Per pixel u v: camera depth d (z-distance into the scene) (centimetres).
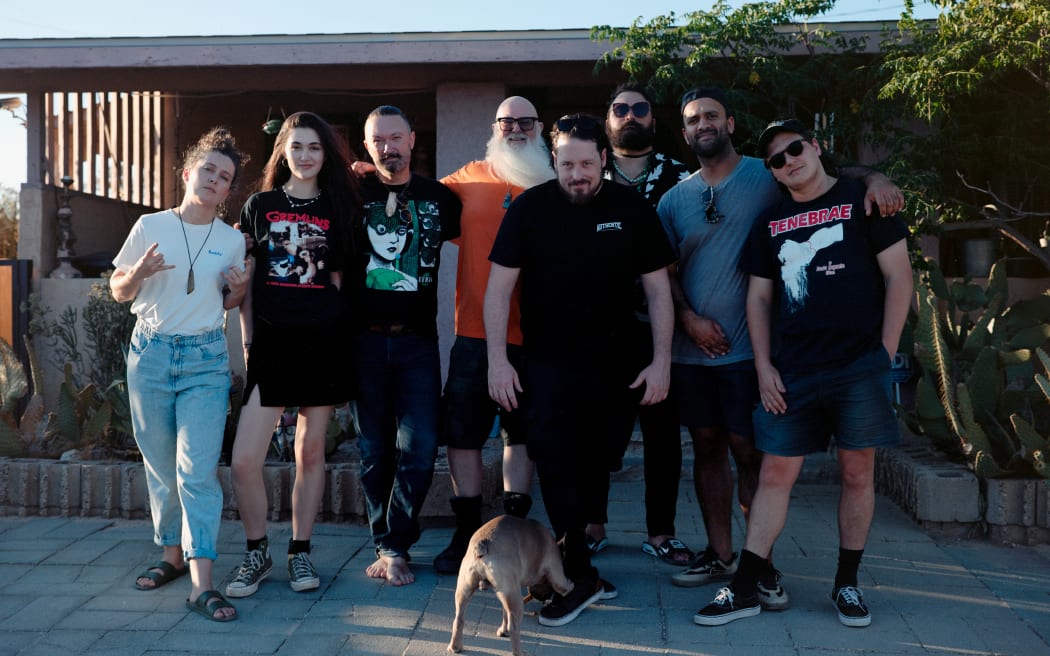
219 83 848
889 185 349
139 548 461
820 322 354
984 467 473
